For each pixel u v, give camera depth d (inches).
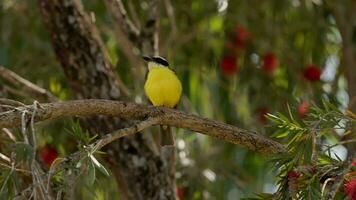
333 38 634.8
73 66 446.0
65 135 494.0
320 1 609.3
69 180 272.2
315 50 608.7
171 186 450.9
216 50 606.2
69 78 451.8
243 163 579.2
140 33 471.5
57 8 439.8
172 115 320.8
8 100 307.9
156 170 446.3
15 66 564.7
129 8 557.6
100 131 434.3
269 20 601.3
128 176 446.6
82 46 442.9
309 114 304.7
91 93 446.6
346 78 576.1
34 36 576.1
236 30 591.5
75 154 275.6
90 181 268.7
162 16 594.6
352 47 578.6
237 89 590.6
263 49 595.8
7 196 267.4
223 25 603.8
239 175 576.1
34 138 264.7
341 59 614.9
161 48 574.6
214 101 591.5
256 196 313.1
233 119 585.6
